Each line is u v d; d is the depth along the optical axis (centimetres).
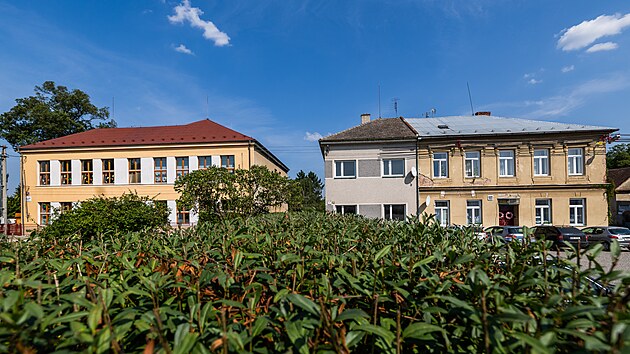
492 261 260
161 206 1146
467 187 1842
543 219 1809
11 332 132
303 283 226
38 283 168
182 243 327
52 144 2380
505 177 1845
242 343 148
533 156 1834
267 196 1410
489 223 1827
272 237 361
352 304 210
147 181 2273
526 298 169
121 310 179
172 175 2259
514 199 1817
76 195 2305
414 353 177
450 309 175
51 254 319
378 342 163
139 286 215
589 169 1783
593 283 214
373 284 204
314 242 310
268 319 168
